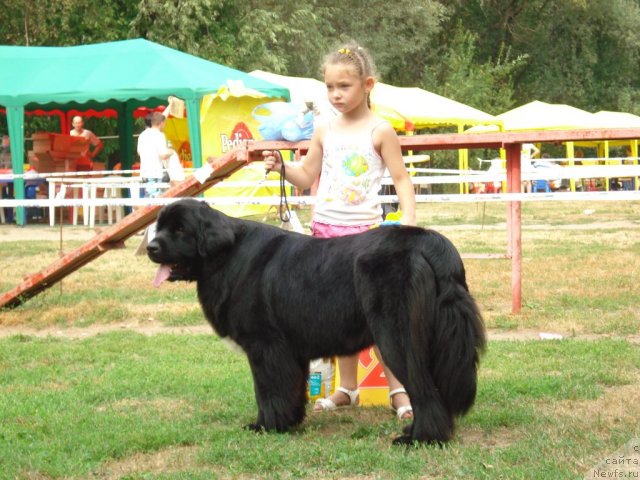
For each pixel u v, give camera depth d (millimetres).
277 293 5461
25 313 10539
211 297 5668
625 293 11312
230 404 6539
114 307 10828
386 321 5129
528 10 50844
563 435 5531
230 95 20234
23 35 28953
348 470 4984
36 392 6973
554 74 51719
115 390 6945
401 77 46594
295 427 5785
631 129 8977
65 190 21484
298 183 6219
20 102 21188
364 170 5965
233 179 21188
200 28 30672
